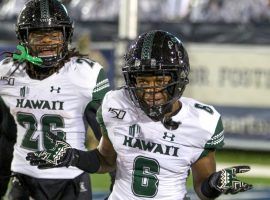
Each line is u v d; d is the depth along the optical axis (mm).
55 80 11016
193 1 28297
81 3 28531
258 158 25109
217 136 9305
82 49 23484
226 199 18594
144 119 9242
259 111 25781
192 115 9258
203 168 9406
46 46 10789
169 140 9211
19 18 10898
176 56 9016
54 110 11055
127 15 25109
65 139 11117
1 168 11914
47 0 10938
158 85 8938
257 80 25734
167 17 28312
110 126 9453
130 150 9344
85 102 11109
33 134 11164
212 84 25953
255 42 25625
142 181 9328
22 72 11125
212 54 25875
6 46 26266
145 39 9094
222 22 25766
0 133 11672
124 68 9109
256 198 18844
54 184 11203
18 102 11164
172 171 9297
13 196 11469
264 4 27672
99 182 20641
